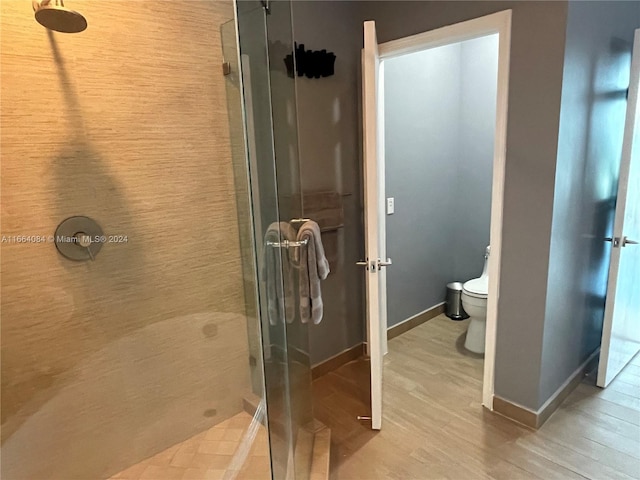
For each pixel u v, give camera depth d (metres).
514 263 1.96
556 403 2.14
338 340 2.69
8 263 1.39
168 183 1.71
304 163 2.33
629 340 2.56
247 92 1.68
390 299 3.00
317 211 2.41
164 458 1.81
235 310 1.99
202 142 1.79
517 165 1.87
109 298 1.62
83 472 1.63
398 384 2.44
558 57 1.66
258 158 1.70
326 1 2.30
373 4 2.34
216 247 1.89
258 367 2.03
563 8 1.61
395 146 2.80
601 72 1.97
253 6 1.62
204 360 1.92
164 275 1.75
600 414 2.10
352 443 1.94
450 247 3.45
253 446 1.86
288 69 1.83
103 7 1.47
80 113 1.47
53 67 1.40
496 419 2.09
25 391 1.47
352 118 2.55
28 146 1.38
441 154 3.18
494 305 2.07
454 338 3.03
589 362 2.49
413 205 3.03
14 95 1.34
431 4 2.06
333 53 2.36
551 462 1.77
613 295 2.22
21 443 1.48
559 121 1.70
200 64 1.73
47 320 1.49
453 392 2.34
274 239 1.71
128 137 1.59
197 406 1.93
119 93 1.54
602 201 2.27
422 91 2.91
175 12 1.64
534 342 1.94
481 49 3.07
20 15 1.32
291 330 1.75
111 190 1.57
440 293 3.44
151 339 1.75
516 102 1.82
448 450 1.87
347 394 2.37
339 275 2.62
